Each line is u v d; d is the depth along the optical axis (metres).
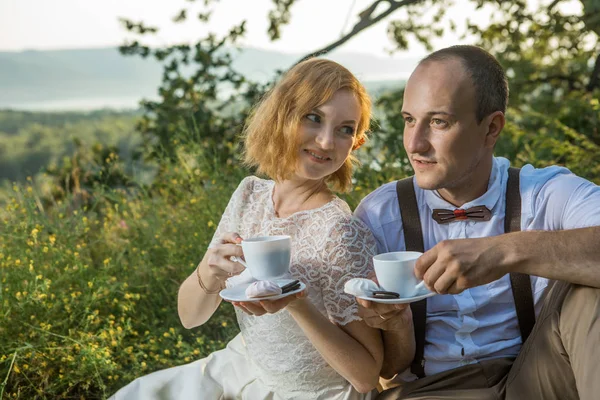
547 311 2.14
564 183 2.28
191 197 4.73
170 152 6.43
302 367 2.36
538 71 9.98
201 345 3.50
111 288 3.66
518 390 2.16
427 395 2.29
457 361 2.32
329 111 2.25
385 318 2.04
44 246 3.99
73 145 6.30
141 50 7.81
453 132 2.17
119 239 4.56
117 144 6.65
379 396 2.43
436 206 2.36
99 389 3.32
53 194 5.30
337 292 2.25
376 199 2.46
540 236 1.99
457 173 2.21
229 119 7.54
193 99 7.58
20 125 54.78
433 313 2.35
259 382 2.49
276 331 2.35
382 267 1.94
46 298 3.46
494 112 2.21
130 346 3.50
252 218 2.51
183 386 2.57
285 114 2.28
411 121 2.24
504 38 9.16
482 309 2.32
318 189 2.42
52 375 3.30
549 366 2.09
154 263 4.28
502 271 1.98
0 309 3.45
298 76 2.28
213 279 2.44
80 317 3.60
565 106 8.98
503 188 2.33
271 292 1.94
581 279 1.95
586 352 1.91
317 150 2.28
